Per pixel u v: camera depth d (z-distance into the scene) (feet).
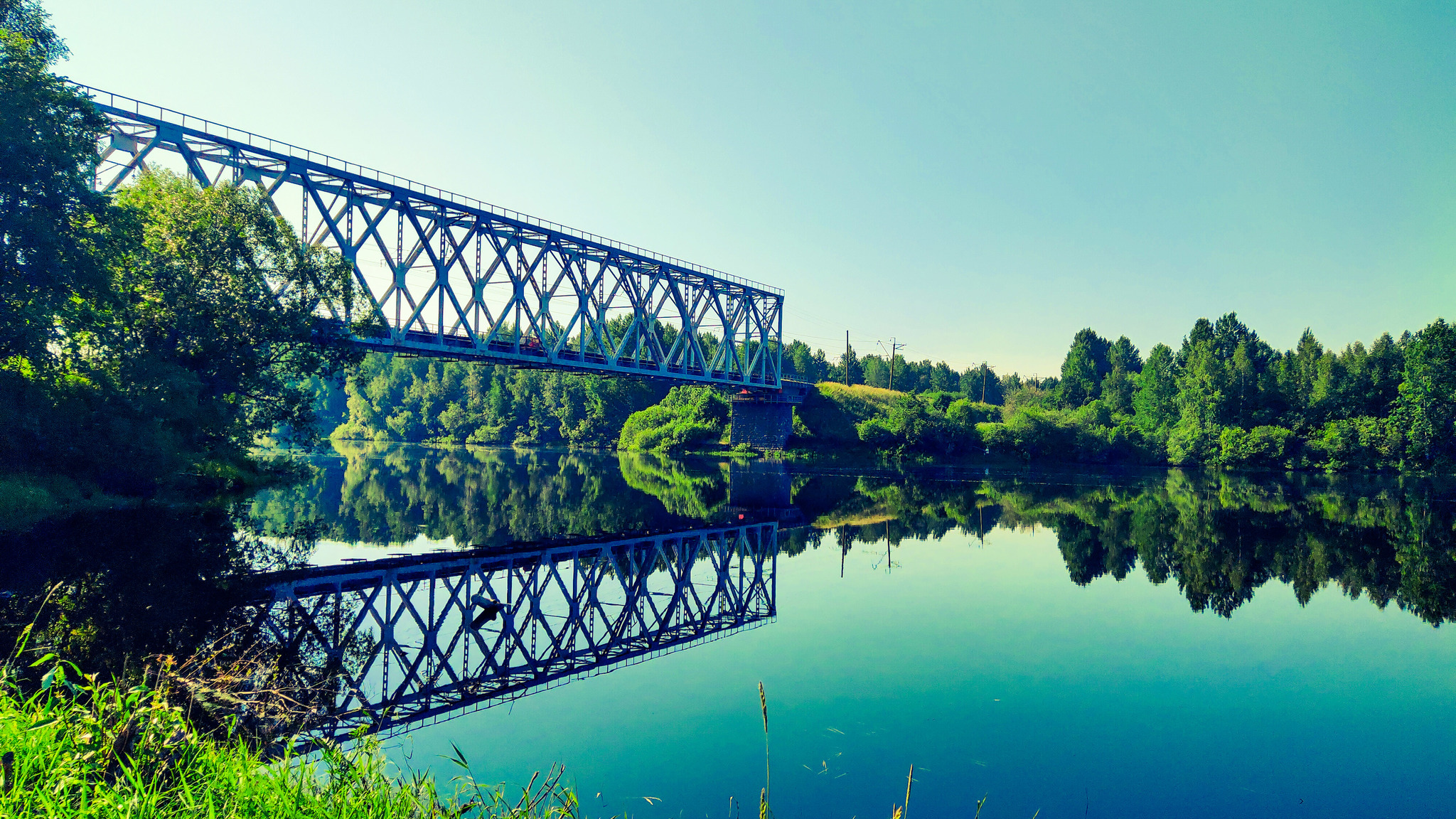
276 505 116.37
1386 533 110.01
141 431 95.86
